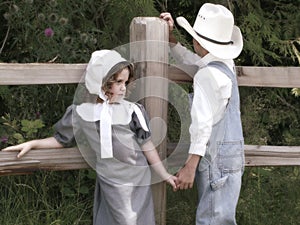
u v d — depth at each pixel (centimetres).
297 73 317
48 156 296
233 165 290
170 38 312
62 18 350
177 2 461
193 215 346
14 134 341
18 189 341
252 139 391
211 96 278
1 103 393
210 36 290
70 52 357
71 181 353
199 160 286
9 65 283
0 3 369
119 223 282
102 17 389
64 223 331
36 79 288
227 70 288
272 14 473
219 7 296
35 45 366
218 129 286
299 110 469
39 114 360
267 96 453
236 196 293
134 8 384
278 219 366
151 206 292
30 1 352
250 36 439
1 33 399
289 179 390
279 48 466
